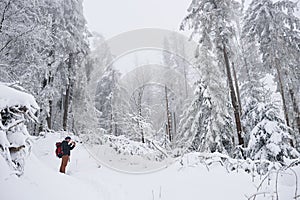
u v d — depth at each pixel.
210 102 13.09
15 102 4.61
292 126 16.77
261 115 9.97
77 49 19.70
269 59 16.62
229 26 14.37
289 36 16.64
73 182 6.23
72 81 19.72
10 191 3.84
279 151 8.62
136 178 7.30
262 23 16.64
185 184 5.94
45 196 4.35
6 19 10.89
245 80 19.33
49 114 17.31
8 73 11.02
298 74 16.91
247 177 5.98
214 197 4.96
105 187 6.26
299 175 5.05
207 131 12.70
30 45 11.74
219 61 14.50
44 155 10.14
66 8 19.47
